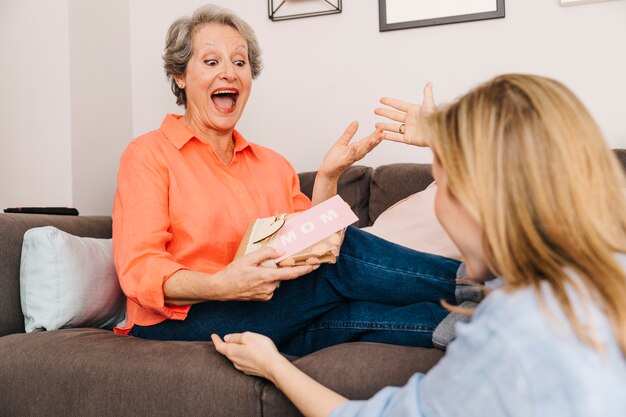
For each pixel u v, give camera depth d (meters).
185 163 1.34
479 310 0.56
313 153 2.16
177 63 1.48
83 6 2.06
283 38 2.19
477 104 0.60
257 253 1.02
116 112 2.25
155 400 0.93
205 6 1.51
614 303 0.50
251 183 1.50
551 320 0.49
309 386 0.77
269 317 1.13
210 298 1.08
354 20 2.11
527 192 0.55
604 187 0.56
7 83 2.06
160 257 1.16
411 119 1.28
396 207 1.52
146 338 1.20
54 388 0.98
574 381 0.47
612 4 1.81
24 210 1.58
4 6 2.06
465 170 0.58
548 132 0.55
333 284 1.10
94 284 1.29
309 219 1.10
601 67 1.83
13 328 1.22
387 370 0.85
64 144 1.98
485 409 0.50
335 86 2.13
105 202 2.17
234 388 0.88
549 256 0.54
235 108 1.51
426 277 1.03
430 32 2.02
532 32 1.90
